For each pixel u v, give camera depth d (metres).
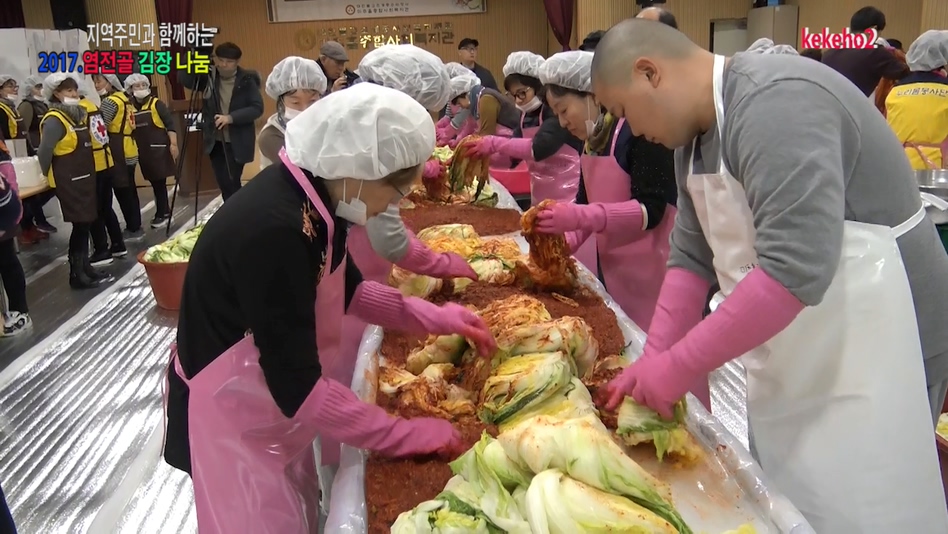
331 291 1.52
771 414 1.51
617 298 2.65
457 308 1.71
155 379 3.50
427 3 12.53
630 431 1.38
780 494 1.26
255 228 1.29
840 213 1.18
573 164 3.47
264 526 1.49
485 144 3.55
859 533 1.41
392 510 1.29
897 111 4.48
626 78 1.32
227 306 1.39
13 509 2.58
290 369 1.33
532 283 2.27
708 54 1.35
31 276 5.77
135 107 7.41
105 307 4.53
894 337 1.36
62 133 5.10
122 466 2.81
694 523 1.23
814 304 1.20
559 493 1.03
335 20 12.52
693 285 1.65
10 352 4.21
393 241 2.00
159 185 7.64
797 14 10.77
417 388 1.60
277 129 3.39
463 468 1.21
